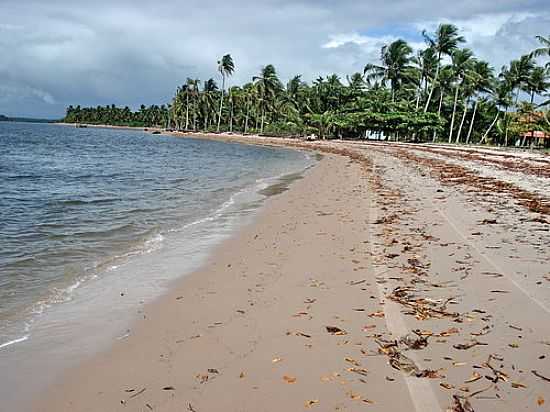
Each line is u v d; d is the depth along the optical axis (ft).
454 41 219.20
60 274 27.89
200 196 62.69
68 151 171.12
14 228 41.01
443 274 24.23
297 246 32.78
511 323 17.94
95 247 34.58
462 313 19.13
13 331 19.86
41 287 25.49
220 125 403.34
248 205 54.54
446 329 17.72
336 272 25.93
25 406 14.48
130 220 45.32
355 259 28.22
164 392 14.74
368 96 255.50
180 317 20.99
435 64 228.43
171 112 480.64
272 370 15.51
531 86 207.21
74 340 18.97
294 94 309.83
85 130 500.74
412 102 254.27
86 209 51.67
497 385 13.87
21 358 17.48
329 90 269.03
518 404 12.92
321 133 269.85
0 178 83.20
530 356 15.47
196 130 416.87
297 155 165.99
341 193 60.23
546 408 12.73
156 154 164.55
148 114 616.80
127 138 318.86
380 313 19.70
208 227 41.96
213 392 14.46
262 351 16.96
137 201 57.88
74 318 21.27
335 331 18.21
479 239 31.09
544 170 83.76
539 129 195.72
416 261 26.84
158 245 35.29
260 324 19.47
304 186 71.97
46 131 415.85
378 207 46.60
